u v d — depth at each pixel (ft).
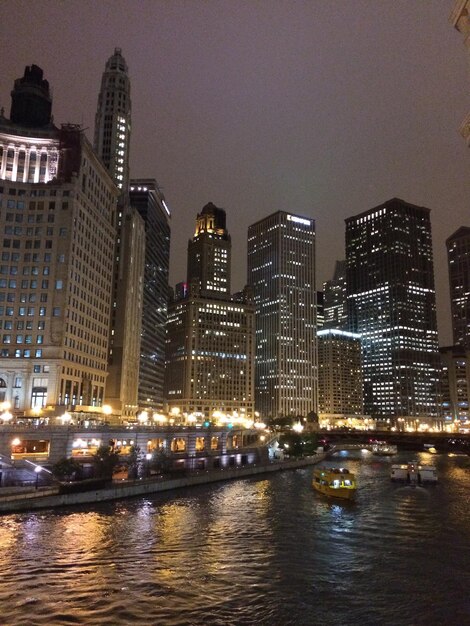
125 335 631.15
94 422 415.23
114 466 301.22
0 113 508.94
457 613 129.39
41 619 119.44
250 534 206.49
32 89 531.09
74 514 228.43
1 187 460.96
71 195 468.34
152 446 387.34
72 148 486.79
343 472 320.91
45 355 437.17
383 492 341.62
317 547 189.37
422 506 284.20
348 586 147.23
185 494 300.81
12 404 425.69
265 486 347.97
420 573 159.94
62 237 460.14
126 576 149.59
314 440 639.35
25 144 498.69
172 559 167.94
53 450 296.10
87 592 136.15
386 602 135.85
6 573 148.46
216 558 171.32
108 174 565.53
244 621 122.01
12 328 442.09
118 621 119.34
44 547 174.60
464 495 328.90
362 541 200.13
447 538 206.69
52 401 426.92
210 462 428.97
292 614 126.82
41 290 449.89
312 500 294.46
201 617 123.34
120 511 240.32
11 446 285.64
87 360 498.28
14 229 458.91
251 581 149.28
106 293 559.38
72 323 462.60
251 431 591.78
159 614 124.16
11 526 201.36
